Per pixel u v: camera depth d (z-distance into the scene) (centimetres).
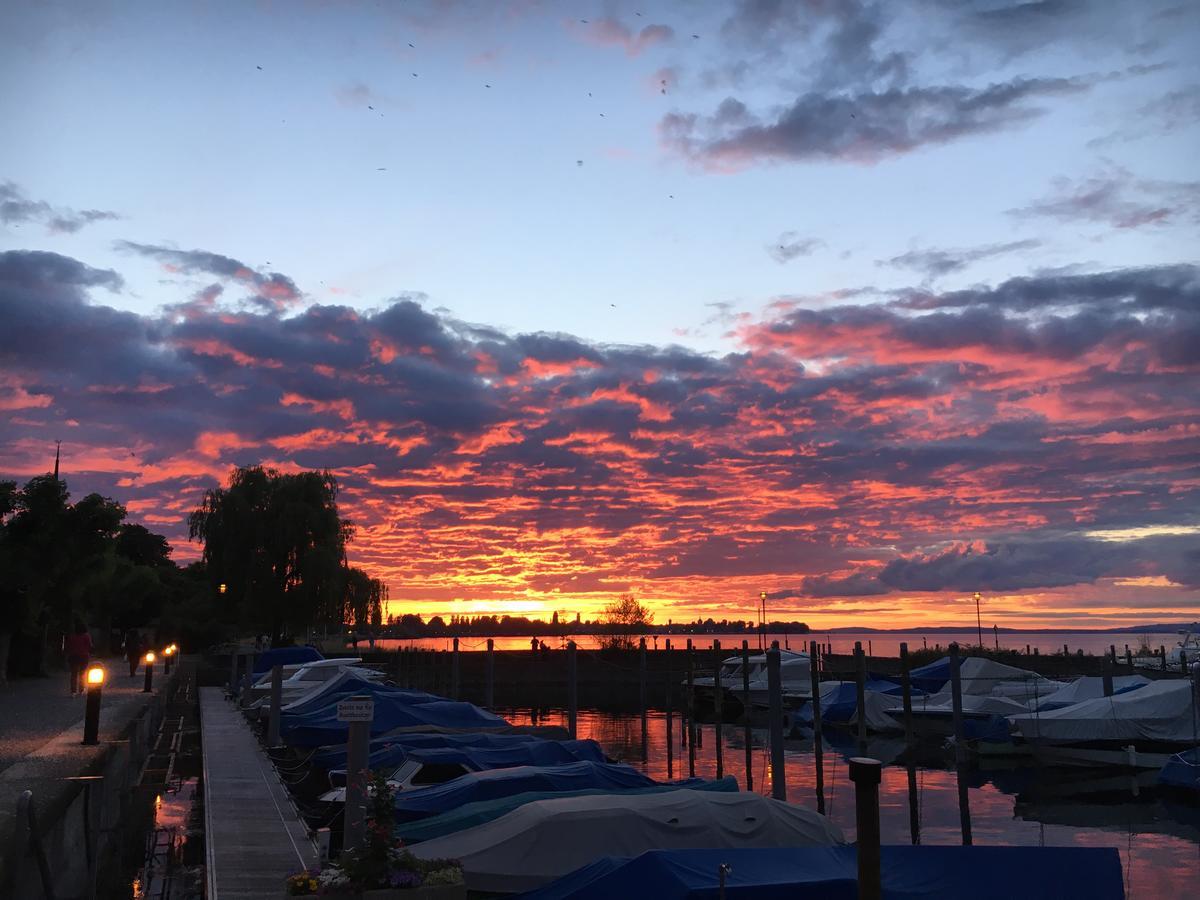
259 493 7588
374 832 1312
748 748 4141
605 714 7494
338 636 9525
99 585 4934
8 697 3294
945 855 1603
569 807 1880
